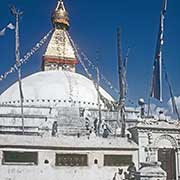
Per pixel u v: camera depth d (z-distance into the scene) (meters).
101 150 49.50
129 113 67.62
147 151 51.19
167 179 52.84
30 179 46.06
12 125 59.62
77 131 59.38
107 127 59.41
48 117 61.75
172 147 52.53
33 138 47.94
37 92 72.06
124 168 49.66
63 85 74.44
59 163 47.62
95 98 73.38
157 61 54.97
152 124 52.38
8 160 45.84
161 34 54.97
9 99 72.25
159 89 54.41
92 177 48.31
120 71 59.41
